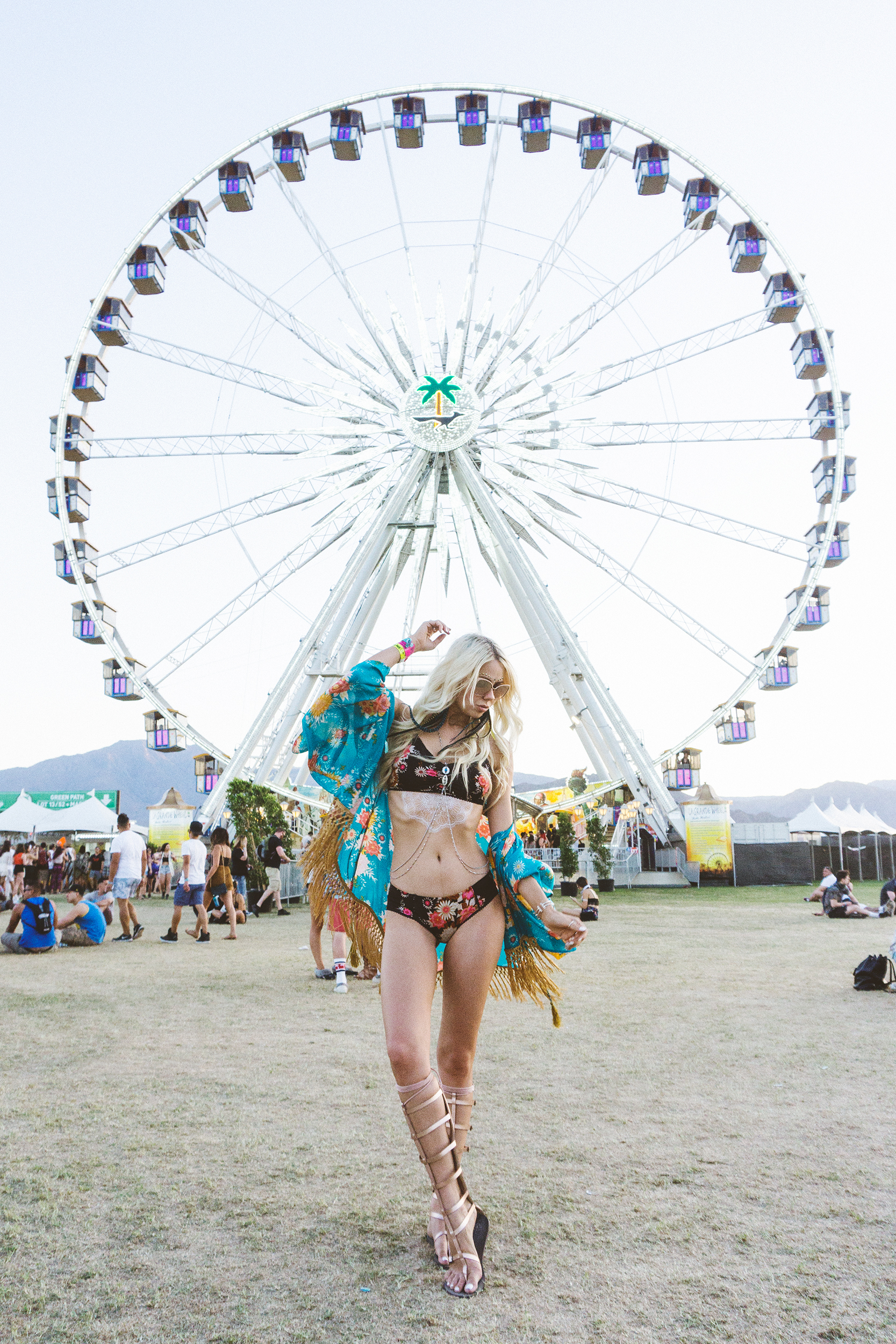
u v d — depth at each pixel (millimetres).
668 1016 7203
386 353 30250
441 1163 2930
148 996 8234
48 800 36562
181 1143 4113
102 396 29156
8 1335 2480
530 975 3615
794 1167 3818
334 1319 2588
